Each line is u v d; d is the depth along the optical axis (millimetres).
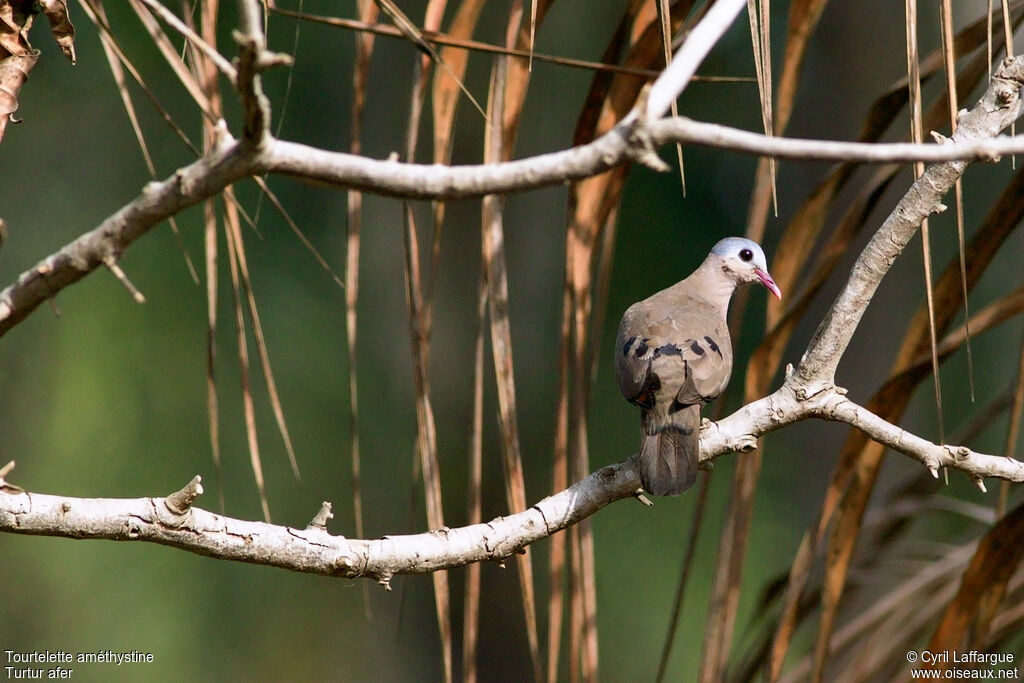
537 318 15867
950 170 4828
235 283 4531
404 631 15461
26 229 13977
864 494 5461
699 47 3059
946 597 6562
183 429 13453
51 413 13133
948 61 4359
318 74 14594
